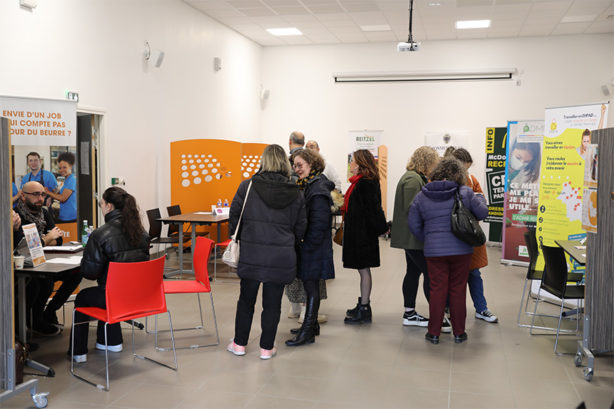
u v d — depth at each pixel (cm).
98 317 363
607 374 386
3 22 565
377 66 1228
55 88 641
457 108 1191
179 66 920
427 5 907
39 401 324
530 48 1145
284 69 1276
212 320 520
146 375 379
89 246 380
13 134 527
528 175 805
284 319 523
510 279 724
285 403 336
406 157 1225
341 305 582
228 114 1115
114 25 745
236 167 891
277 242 396
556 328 499
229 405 332
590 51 1114
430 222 435
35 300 454
